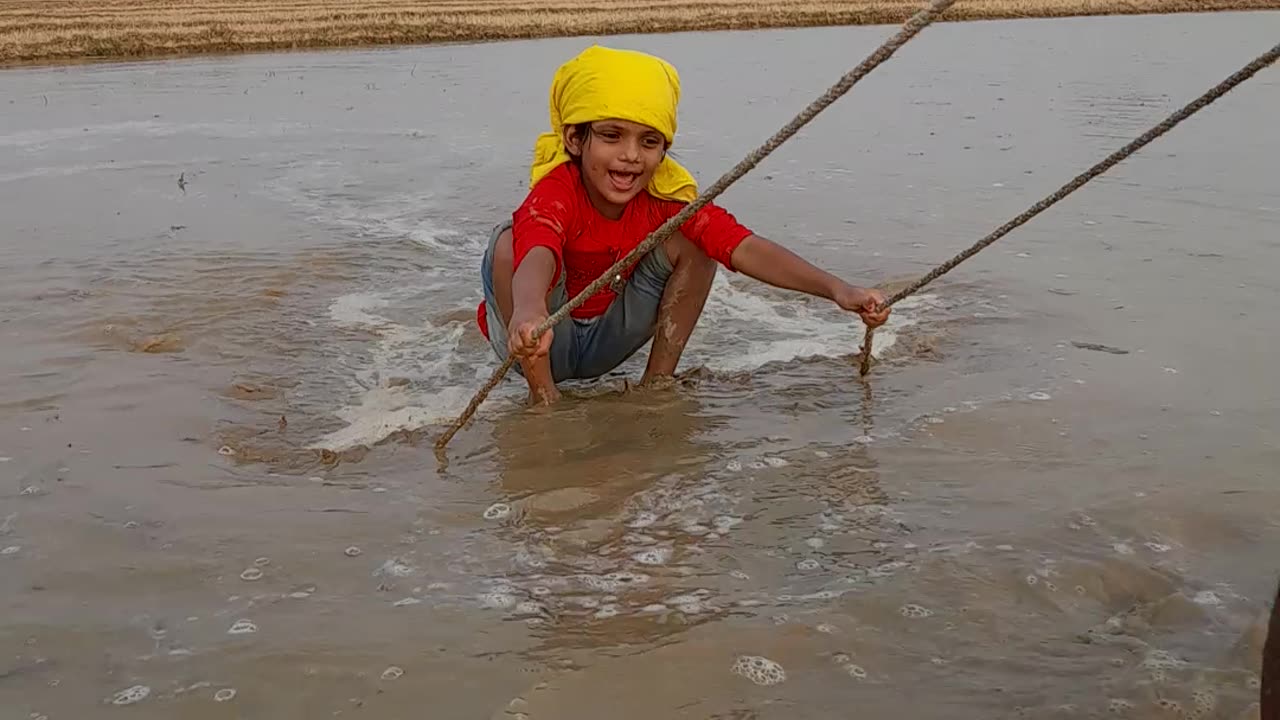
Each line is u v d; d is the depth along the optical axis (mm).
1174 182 8562
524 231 4387
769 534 3514
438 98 14648
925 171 9328
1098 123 11422
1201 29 23516
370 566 3361
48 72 18000
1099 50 19328
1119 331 5316
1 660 2912
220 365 5137
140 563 3379
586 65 4359
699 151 10438
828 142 10812
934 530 3492
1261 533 3396
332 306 6043
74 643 2980
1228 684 2691
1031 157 9781
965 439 4164
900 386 4754
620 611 3104
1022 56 18453
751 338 5512
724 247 4551
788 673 2805
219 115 13344
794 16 26062
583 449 4184
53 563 3381
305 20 23828
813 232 7426
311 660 2891
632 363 5352
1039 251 6766
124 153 10852
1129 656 2830
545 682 2779
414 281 6539
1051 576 3189
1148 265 6391
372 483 3936
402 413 4582
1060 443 4098
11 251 7191
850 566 3303
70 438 4309
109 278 6508
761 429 4336
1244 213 7527
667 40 22703
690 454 4109
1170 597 3066
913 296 5992
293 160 10453
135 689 2789
